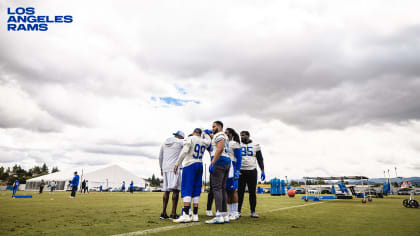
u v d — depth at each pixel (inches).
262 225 137.8
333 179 517.0
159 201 381.7
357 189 707.4
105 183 1902.1
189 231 116.6
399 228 132.5
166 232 114.0
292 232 116.1
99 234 110.3
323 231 120.4
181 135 188.2
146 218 169.5
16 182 599.5
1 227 131.5
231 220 161.9
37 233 114.3
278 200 480.7
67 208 250.4
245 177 194.2
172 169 175.3
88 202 355.9
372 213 218.5
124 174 2054.6
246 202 392.2
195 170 157.4
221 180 151.3
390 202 447.5
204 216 185.8
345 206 316.2
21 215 187.2
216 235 106.8
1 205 293.9
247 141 201.0
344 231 121.4
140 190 1972.2
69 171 1865.2
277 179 911.0
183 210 153.0
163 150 185.5
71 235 108.9
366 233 116.6
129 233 112.2
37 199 450.3
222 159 152.7
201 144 164.2
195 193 159.6
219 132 157.6
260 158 200.2
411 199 303.6
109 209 238.7
